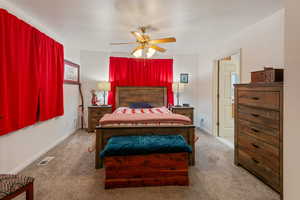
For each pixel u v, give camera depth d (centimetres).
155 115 288
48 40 290
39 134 277
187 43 394
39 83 263
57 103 333
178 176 193
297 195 105
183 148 192
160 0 206
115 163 186
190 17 254
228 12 236
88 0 207
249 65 288
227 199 169
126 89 486
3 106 193
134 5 219
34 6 222
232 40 337
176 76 508
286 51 111
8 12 205
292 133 108
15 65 212
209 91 433
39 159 265
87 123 476
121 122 254
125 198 170
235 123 247
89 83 473
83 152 296
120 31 314
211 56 420
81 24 282
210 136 406
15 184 126
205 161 261
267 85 185
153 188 187
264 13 238
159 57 506
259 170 202
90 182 199
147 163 190
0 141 198
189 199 169
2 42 191
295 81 106
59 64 335
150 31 312
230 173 222
